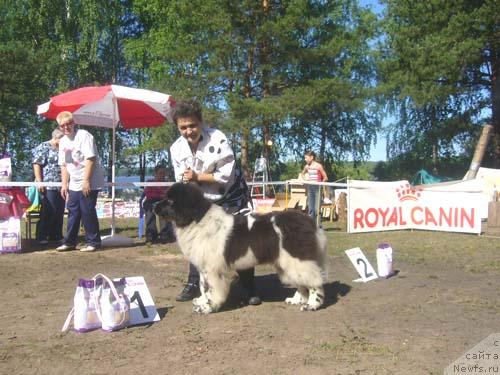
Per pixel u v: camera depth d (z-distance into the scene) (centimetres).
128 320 506
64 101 1035
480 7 2441
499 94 2677
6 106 2853
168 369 396
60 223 1059
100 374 388
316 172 1523
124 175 3866
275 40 2392
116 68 3478
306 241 543
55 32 3219
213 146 582
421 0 2588
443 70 2405
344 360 412
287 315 547
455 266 840
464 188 1554
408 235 1245
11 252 942
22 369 399
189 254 545
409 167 3148
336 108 2475
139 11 3353
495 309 570
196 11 2445
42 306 585
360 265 730
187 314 551
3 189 967
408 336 475
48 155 1038
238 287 666
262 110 2227
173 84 2500
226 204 594
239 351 434
